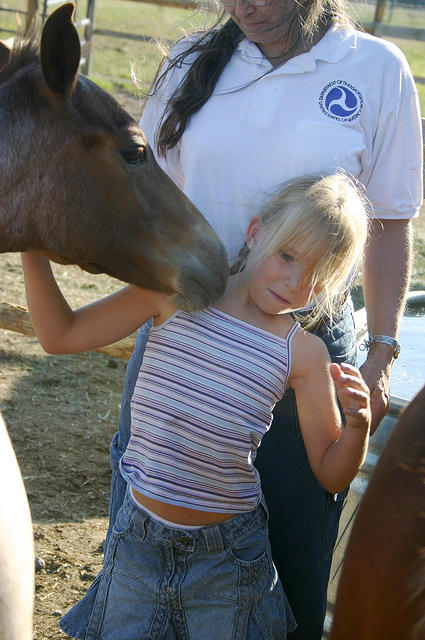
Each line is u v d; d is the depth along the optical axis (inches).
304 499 85.0
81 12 580.4
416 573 52.8
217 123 84.2
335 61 83.5
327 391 77.1
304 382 77.0
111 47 536.7
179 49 89.1
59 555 128.7
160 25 639.1
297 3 80.5
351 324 86.5
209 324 77.5
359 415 71.0
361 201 78.4
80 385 189.3
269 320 77.9
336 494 82.7
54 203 78.9
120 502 88.0
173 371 76.6
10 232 80.3
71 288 236.8
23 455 157.6
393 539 54.4
